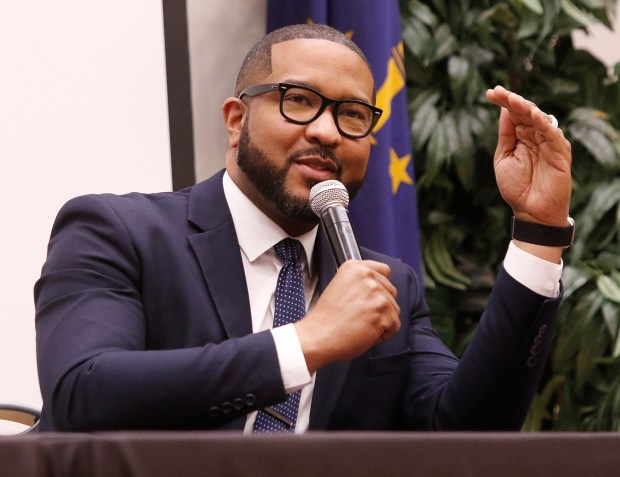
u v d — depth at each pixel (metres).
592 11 10.90
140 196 5.69
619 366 10.05
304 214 5.35
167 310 5.26
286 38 5.60
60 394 4.59
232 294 5.36
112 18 9.03
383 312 4.60
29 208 8.52
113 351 4.65
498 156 5.46
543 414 10.33
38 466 2.63
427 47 9.98
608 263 10.02
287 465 2.77
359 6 9.30
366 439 2.83
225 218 5.59
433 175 9.88
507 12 10.22
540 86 10.66
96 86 8.91
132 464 2.69
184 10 9.39
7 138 8.49
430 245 10.32
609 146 10.14
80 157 8.78
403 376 5.80
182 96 9.33
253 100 5.50
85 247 5.25
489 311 5.38
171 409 4.41
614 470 2.99
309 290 5.64
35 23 8.70
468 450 2.89
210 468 2.73
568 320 9.86
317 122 5.38
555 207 5.24
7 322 8.34
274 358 4.46
